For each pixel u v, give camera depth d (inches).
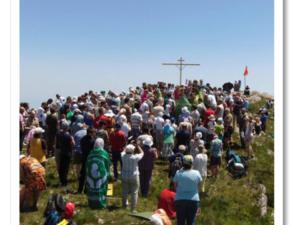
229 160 983.6
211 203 816.3
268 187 929.5
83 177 734.5
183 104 1125.1
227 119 1069.8
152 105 1107.3
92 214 632.4
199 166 819.4
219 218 776.9
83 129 792.3
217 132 1011.3
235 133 1230.3
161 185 842.8
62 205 438.9
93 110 997.8
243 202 856.3
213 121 994.7
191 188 562.3
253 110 1662.2
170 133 956.6
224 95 1391.5
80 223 614.9
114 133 814.5
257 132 1244.5
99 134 781.3
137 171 673.0
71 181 798.5
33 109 916.6
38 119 987.3
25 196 629.9
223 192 875.4
